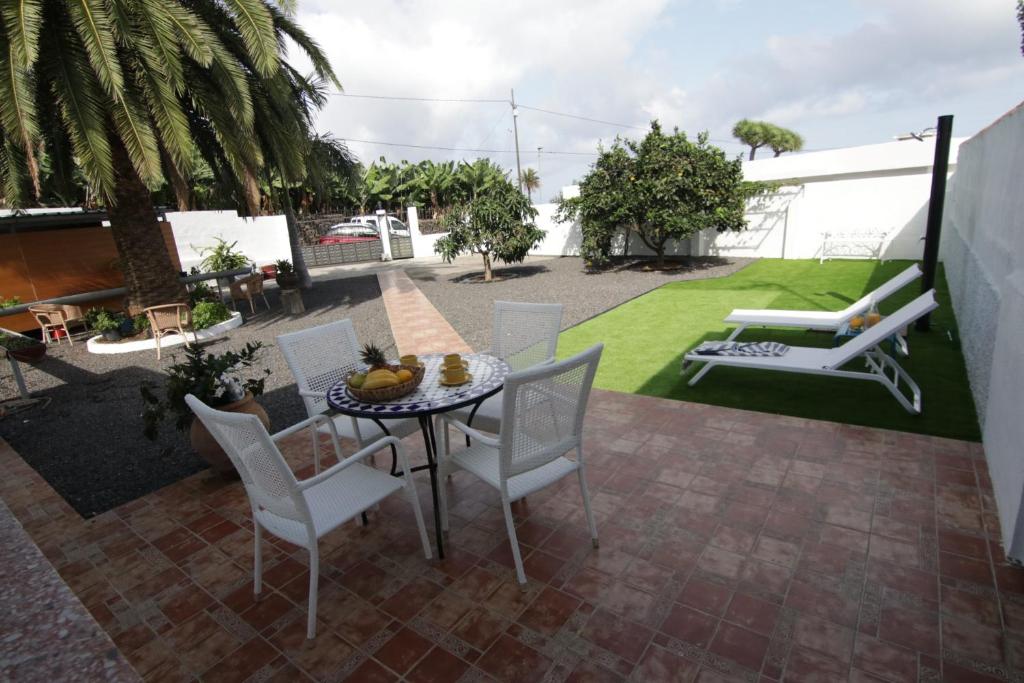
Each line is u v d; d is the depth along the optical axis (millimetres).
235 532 3037
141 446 4523
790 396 4387
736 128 36062
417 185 29938
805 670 1864
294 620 2297
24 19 5234
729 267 12477
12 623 1237
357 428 3123
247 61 8164
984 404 3543
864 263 11484
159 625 2326
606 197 12320
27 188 7902
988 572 2252
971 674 1803
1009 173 3740
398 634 2166
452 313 9805
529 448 2383
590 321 7918
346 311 10859
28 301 10281
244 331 9430
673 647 2000
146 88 6309
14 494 3730
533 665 1966
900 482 2969
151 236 8664
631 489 3113
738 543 2568
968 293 5309
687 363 4879
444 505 2814
